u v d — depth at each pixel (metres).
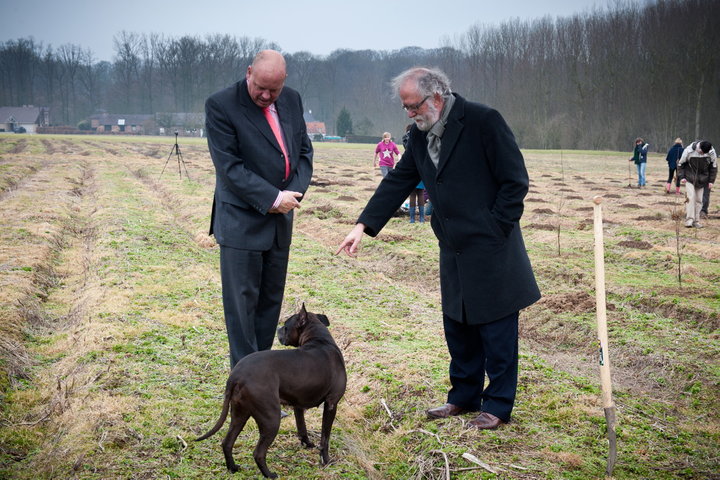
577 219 14.59
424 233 12.61
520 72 77.19
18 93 129.75
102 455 3.73
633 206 16.67
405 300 7.84
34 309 6.85
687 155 13.05
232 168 3.93
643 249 11.13
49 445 3.98
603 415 4.49
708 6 67.44
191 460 3.71
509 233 3.87
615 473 3.71
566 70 74.62
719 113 64.19
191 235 11.91
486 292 3.92
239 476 3.52
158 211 14.38
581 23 77.75
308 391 3.56
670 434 4.32
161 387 4.78
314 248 10.89
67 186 18.42
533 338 7.07
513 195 3.78
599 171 32.09
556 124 72.94
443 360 5.57
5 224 11.15
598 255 3.68
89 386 4.72
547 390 4.92
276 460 3.76
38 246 9.53
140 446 3.86
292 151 4.17
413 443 4.15
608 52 72.00
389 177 4.28
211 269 8.86
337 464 3.78
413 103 3.75
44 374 5.21
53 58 131.50
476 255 3.89
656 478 3.70
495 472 3.62
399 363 5.48
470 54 89.56
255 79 3.82
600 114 72.00
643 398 5.12
